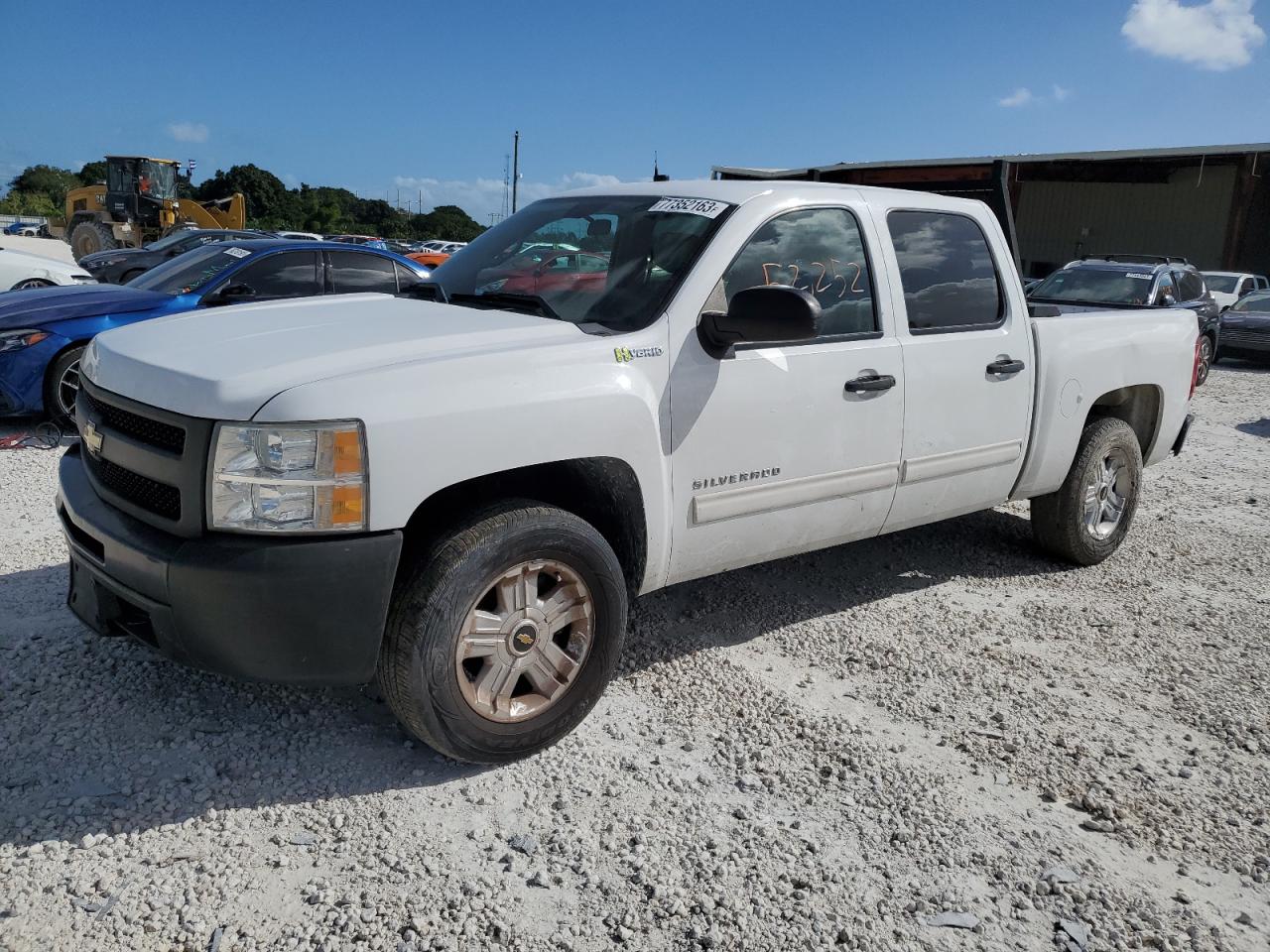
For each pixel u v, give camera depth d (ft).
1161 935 8.58
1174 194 94.79
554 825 9.66
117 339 11.32
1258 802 10.69
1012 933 8.53
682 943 8.21
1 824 9.16
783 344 12.44
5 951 7.68
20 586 14.46
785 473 12.60
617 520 11.37
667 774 10.62
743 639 14.28
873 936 8.39
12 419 26.61
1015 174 96.53
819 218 13.15
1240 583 17.84
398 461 9.26
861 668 13.52
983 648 14.38
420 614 9.57
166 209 86.48
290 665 9.33
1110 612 16.10
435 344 10.22
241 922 8.14
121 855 8.86
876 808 10.23
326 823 9.49
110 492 10.29
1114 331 17.52
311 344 10.19
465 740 10.13
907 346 13.83
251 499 9.04
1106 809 10.32
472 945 8.04
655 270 11.99
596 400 10.52
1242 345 56.70
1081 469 17.34
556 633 10.77
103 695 11.46
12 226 200.03
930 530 20.07
